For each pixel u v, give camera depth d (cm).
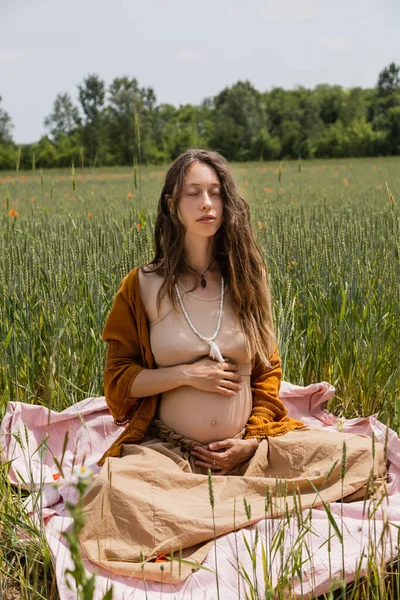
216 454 289
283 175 3453
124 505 249
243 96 8581
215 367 295
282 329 403
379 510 259
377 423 346
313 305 439
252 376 325
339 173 3647
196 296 304
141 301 308
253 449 295
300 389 379
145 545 244
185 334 300
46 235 539
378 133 8400
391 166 4566
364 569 227
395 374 392
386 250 459
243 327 307
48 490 293
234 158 7825
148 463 273
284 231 506
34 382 387
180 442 296
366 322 404
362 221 666
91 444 354
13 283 424
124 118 6119
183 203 298
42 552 246
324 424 375
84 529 245
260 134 7988
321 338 422
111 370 310
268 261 476
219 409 296
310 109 10244
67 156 4791
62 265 449
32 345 388
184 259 308
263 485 271
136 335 313
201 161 303
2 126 5844
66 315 398
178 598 227
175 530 245
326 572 226
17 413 343
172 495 265
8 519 266
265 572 207
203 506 258
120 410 309
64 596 222
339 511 261
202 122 12088
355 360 409
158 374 297
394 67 13025
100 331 397
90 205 1041
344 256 463
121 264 426
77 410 359
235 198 305
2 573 253
